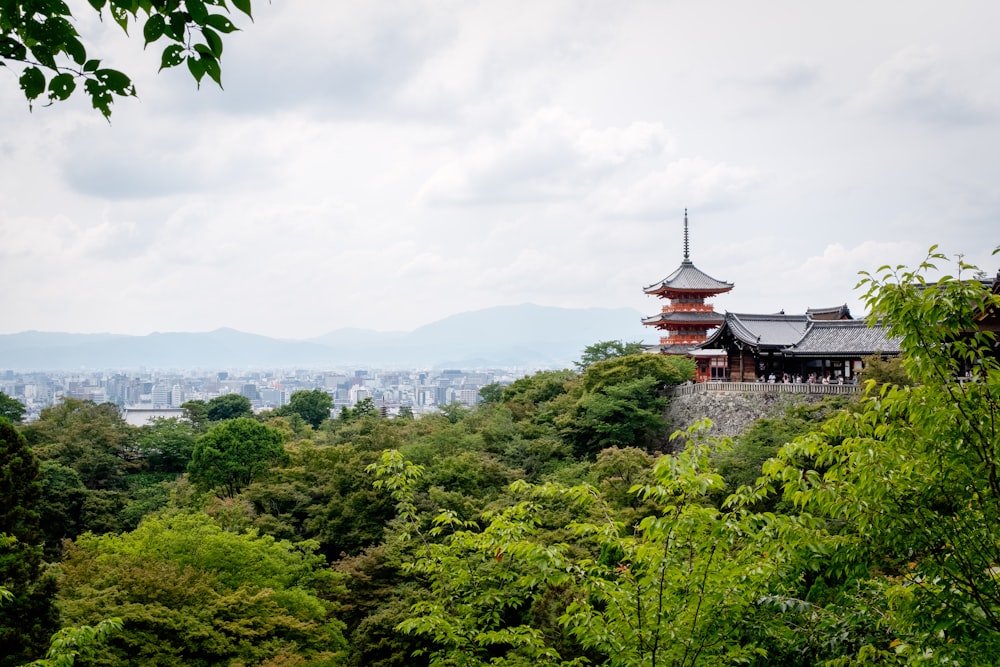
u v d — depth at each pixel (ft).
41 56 20.44
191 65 21.30
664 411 202.28
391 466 47.03
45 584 79.71
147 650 75.92
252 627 86.28
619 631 35.04
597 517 111.34
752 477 124.77
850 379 193.36
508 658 67.51
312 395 362.74
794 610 34.17
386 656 92.99
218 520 132.77
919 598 31.50
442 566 45.11
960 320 31.55
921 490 31.01
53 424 263.29
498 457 182.60
